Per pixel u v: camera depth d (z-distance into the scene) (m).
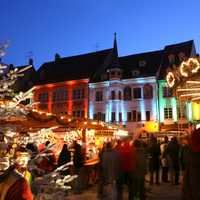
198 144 4.82
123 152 10.33
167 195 12.15
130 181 10.40
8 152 3.97
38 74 59.22
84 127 17.80
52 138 13.60
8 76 3.87
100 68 53.31
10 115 3.91
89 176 15.57
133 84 48.72
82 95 51.69
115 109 48.56
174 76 14.82
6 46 3.84
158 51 52.38
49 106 54.25
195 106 40.94
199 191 4.70
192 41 50.34
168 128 44.00
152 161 15.02
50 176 4.18
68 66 57.69
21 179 3.26
